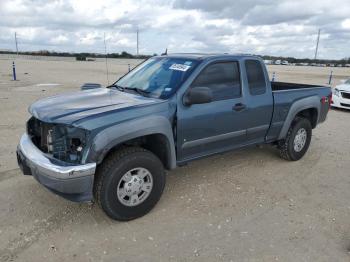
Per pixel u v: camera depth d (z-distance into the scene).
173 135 3.93
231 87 4.51
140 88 4.37
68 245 3.23
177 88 3.96
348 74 42.62
